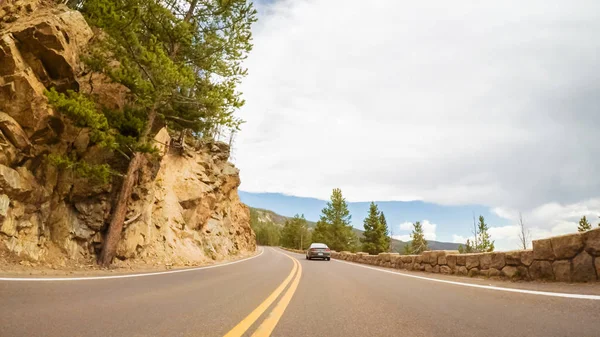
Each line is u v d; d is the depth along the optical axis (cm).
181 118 1384
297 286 748
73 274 807
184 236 1925
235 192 4088
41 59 1016
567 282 646
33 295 477
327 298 578
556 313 410
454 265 1106
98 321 348
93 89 1217
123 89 1335
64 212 1099
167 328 330
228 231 3209
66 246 1062
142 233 1392
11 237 901
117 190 1284
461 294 621
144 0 1169
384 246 6294
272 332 330
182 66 1284
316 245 2648
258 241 13062
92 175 1054
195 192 2275
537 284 675
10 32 945
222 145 3459
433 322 386
